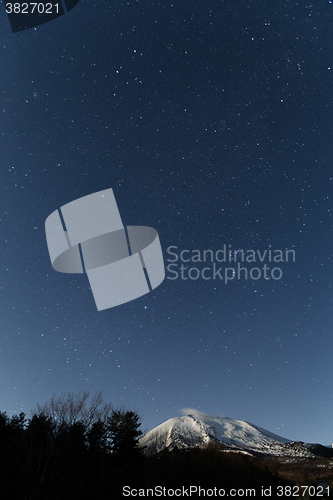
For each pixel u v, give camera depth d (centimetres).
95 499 1365
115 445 1678
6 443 1297
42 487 1188
